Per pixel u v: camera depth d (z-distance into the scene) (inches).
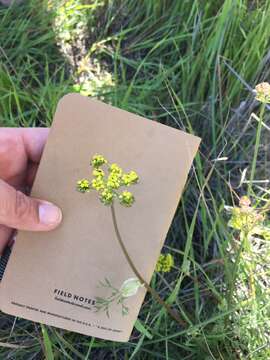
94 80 14.3
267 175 12.7
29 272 9.2
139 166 8.9
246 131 13.3
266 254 11.1
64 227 9.1
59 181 9.0
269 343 10.2
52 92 13.6
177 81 14.1
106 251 9.1
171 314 10.0
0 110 13.6
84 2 15.6
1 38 15.0
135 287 8.8
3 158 10.6
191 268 11.7
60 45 15.3
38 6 15.4
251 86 13.6
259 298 10.2
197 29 13.9
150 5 14.9
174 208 9.0
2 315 11.8
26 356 11.3
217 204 12.4
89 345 10.8
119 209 9.0
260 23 13.4
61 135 8.9
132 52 15.1
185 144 8.9
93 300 9.2
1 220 9.1
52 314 9.3
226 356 10.6
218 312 10.9
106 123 8.8
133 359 11.2
